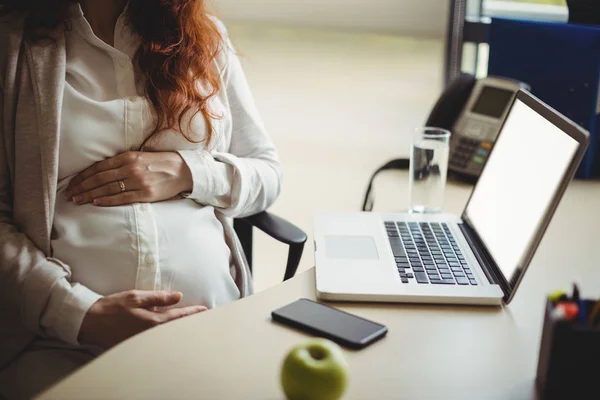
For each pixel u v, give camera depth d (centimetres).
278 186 162
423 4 588
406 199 163
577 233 145
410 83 500
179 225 140
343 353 99
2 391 129
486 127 177
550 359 87
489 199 133
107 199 137
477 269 122
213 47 153
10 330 132
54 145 133
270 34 616
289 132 405
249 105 165
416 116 431
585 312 91
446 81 351
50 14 137
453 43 329
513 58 189
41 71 134
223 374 94
